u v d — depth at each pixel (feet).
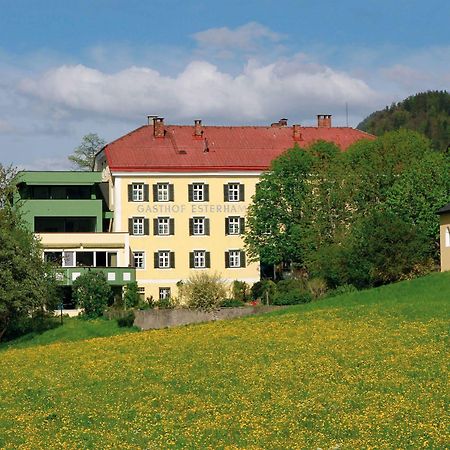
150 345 199.41
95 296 276.41
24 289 251.39
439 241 297.33
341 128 386.11
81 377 170.60
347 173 319.68
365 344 179.52
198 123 370.32
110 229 351.25
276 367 164.76
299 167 322.96
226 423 130.82
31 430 132.26
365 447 115.14
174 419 135.03
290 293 280.92
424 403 135.03
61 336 256.52
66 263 317.22
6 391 162.81
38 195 335.88
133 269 303.48
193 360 177.37
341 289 268.62
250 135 371.35
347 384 149.89
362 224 282.56
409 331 189.98
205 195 347.36
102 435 127.95
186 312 258.57
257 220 323.16
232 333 205.26
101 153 369.50
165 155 351.67
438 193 298.97
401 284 249.55
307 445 117.91
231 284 326.65
